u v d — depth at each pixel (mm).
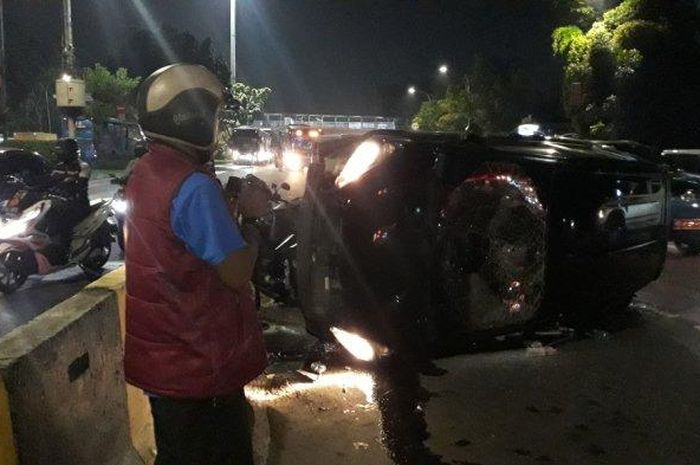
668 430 4449
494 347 5797
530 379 5246
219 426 2314
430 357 5410
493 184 5289
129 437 3254
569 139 7234
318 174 5434
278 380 5141
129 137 35875
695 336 6383
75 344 2662
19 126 31344
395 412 4625
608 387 5129
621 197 6367
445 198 5031
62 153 8055
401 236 5074
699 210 10219
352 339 5438
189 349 2213
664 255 7227
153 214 2164
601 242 6145
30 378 2281
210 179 2201
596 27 24750
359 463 3936
